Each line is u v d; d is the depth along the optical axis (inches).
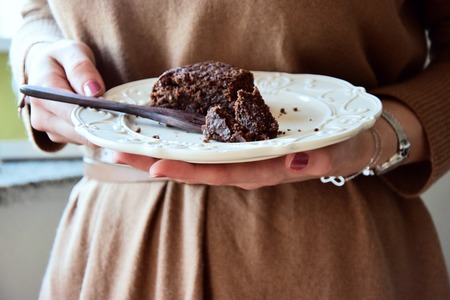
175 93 17.5
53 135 18.6
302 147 13.1
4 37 35.2
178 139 15.1
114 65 19.9
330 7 17.8
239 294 18.6
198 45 18.7
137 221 19.3
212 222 18.6
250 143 13.7
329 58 19.1
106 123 15.5
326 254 18.5
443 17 21.3
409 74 21.3
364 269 18.6
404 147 17.8
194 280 18.3
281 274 18.6
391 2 18.5
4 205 33.2
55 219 34.4
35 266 35.2
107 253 19.6
